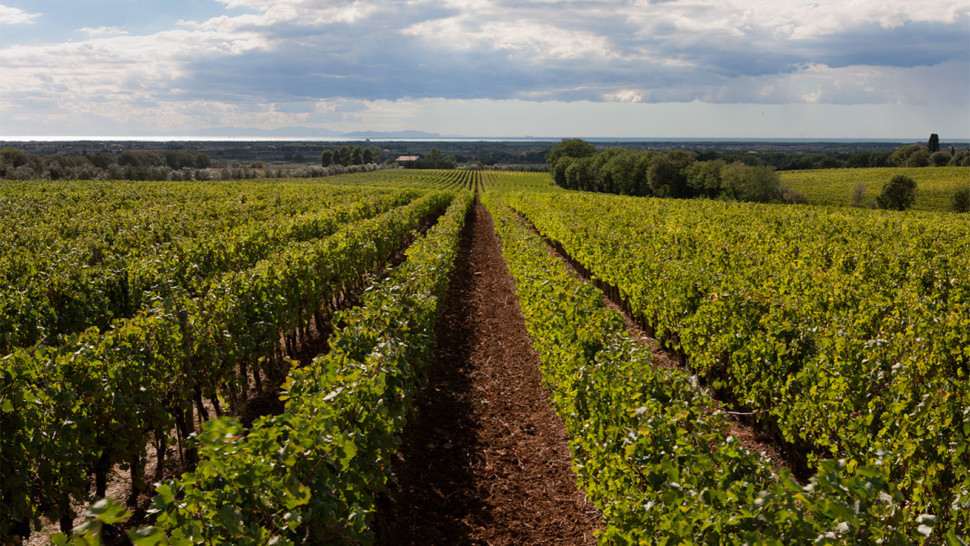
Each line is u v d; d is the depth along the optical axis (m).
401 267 11.36
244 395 8.83
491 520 6.20
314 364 5.60
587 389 5.76
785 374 7.08
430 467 7.26
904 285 11.79
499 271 22.00
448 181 111.50
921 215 38.81
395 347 6.46
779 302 8.76
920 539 2.98
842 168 114.25
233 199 35.00
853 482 2.88
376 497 5.95
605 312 8.25
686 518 3.43
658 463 4.21
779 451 7.50
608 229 21.80
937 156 113.62
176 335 6.79
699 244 18.02
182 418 7.36
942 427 4.64
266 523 3.59
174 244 14.13
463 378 10.47
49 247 14.37
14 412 4.66
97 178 67.94
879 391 5.73
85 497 5.66
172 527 3.21
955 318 7.82
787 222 26.95
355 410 5.01
